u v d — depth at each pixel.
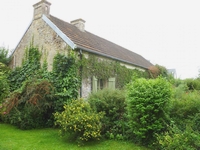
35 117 7.68
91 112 6.18
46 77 8.98
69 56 8.62
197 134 3.96
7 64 12.08
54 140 5.74
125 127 5.94
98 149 4.88
